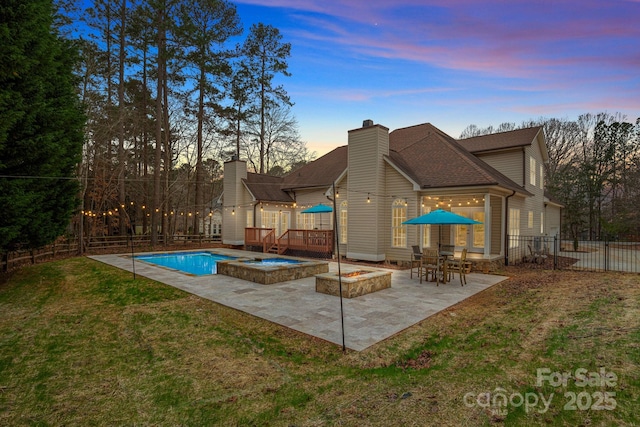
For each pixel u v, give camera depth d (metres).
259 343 5.33
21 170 9.11
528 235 16.78
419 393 3.62
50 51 9.46
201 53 21.17
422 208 13.74
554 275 11.16
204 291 8.85
